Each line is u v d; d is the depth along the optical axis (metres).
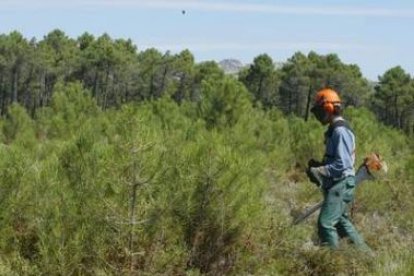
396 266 5.21
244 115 17.47
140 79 111.25
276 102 109.75
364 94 110.06
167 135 6.13
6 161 5.54
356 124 15.98
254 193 6.10
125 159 5.38
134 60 111.94
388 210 9.98
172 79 111.12
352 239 6.75
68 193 5.40
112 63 107.25
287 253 6.25
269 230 6.20
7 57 103.38
